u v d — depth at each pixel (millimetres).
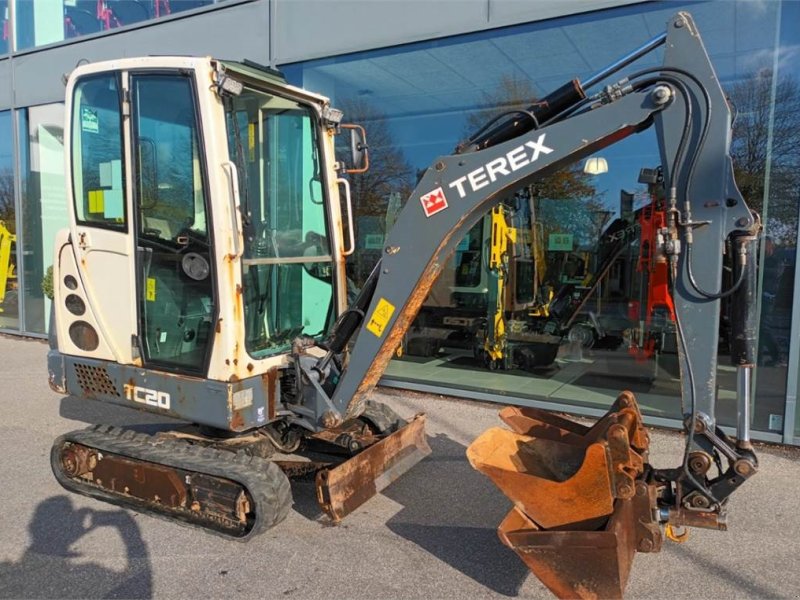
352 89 6543
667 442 4656
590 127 2656
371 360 3197
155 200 3324
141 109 3314
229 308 3129
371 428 4059
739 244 2465
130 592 2760
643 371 5602
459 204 2896
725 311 2914
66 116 3580
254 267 3420
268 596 2736
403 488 3904
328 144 3930
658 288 5352
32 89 8672
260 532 3031
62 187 8711
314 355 3623
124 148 3346
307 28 6246
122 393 3541
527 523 2617
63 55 8234
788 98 4547
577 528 2549
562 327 5957
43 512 3529
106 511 3543
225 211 3105
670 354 5441
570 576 2451
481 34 5426
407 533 3332
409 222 3018
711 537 3275
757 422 4699
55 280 3773
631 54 2752
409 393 6023
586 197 5785
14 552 3100
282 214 3721
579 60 5516
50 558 3043
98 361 3629
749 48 4660
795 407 4551
